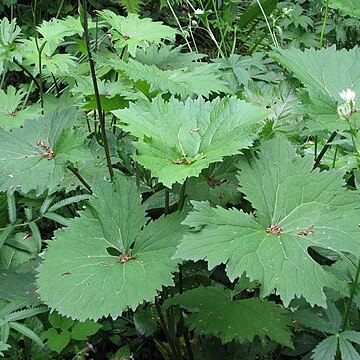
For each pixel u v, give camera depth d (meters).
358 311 0.84
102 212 0.80
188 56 1.34
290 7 2.01
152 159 0.73
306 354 0.88
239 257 0.66
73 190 1.12
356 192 0.73
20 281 0.91
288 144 0.79
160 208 1.08
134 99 1.00
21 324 0.84
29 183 0.79
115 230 0.79
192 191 0.95
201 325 0.81
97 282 0.71
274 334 0.79
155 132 0.78
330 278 0.67
